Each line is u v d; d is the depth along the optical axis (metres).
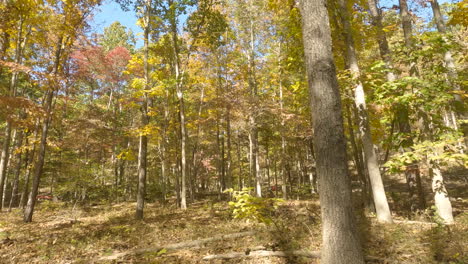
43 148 12.73
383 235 6.17
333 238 3.60
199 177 29.61
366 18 10.49
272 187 26.77
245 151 30.23
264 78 20.73
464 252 4.54
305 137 17.64
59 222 11.98
